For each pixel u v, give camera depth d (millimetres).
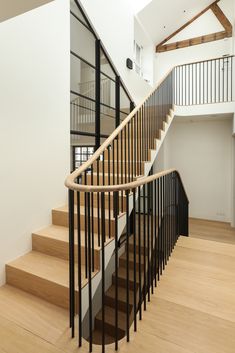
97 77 4023
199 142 6691
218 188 6539
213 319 1630
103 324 1389
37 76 2543
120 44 4574
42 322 1680
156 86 3756
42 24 2600
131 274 3688
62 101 2947
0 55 2121
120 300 3408
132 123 2941
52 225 2777
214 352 1365
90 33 3975
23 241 2416
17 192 2340
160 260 2229
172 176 2852
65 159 3025
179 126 6918
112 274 3803
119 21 4543
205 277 2172
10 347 1462
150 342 1438
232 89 5867
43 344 1482
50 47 2725
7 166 2229
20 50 2326
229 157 6352
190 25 6734
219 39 6434
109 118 4762
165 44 7109
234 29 5922
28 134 2451
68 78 3055
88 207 1512
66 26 2998
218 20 6406
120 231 2477
